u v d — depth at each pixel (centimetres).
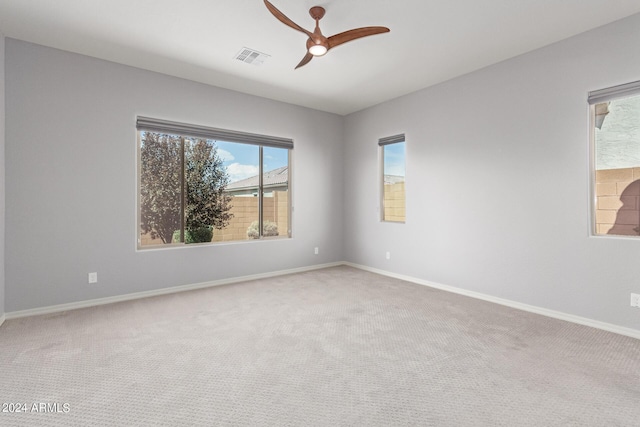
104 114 350
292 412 170
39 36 303
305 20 278
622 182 281
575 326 290
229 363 221
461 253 393
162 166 398
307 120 521
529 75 331
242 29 292
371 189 518
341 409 173
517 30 292
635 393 186
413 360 226
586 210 293
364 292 397
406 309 334
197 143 424
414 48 325
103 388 191
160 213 397
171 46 323
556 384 196
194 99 409
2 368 213
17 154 307
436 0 249
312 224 532
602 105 291
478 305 348
